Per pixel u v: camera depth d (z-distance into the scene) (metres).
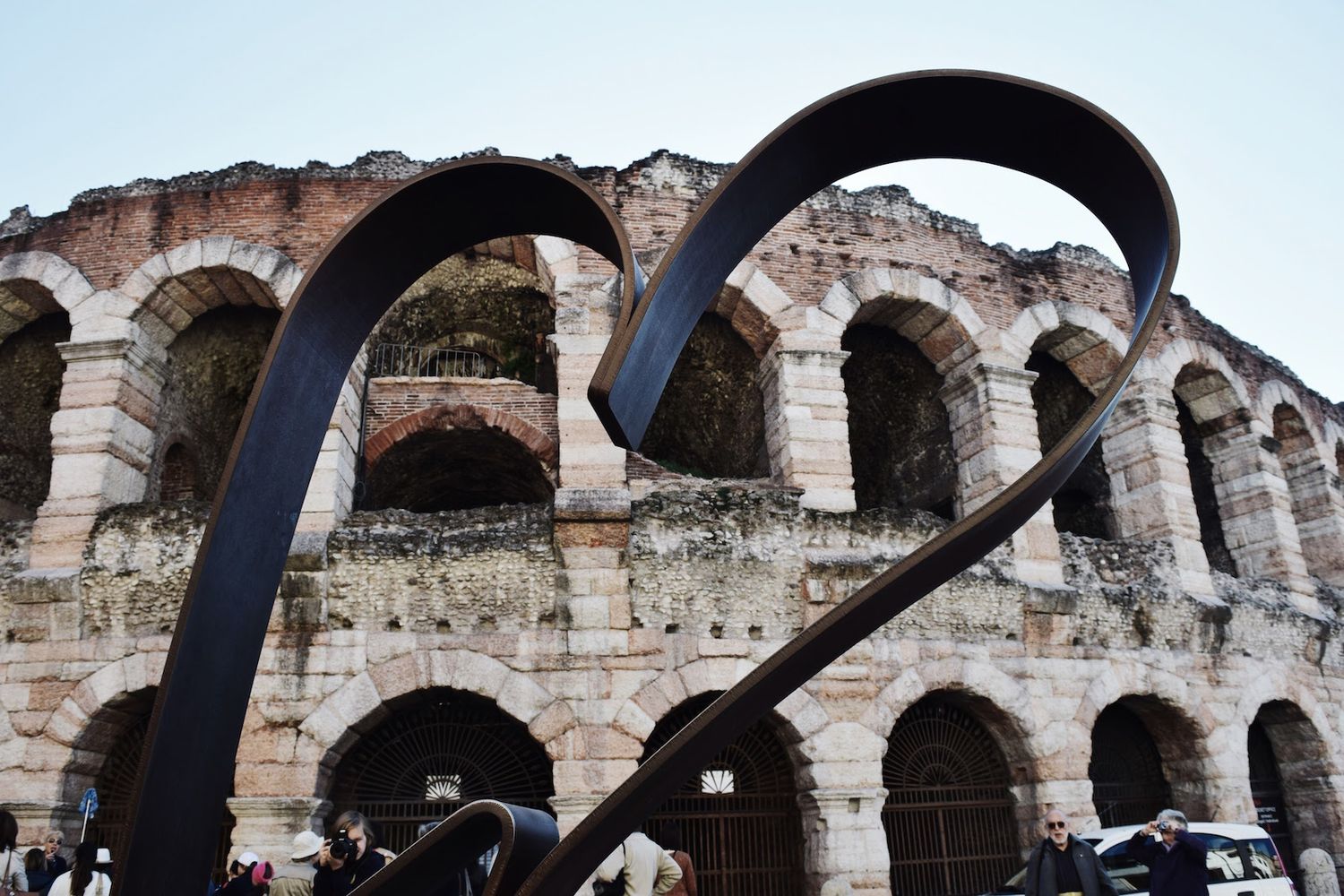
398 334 24.36
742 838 17.25
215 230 19.38
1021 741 18.41
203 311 19.97
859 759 16.95
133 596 16.80
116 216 19.50
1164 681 19.95
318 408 6.50
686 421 26.31
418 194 6.56
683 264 6.18
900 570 5.40
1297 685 21.88
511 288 24.14
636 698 16.48
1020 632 18.89
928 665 17.97
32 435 22.94
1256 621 21.67
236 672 5.73
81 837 16.25
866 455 26.58
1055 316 21.95
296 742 15.87
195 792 5.42
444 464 24.31
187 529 17.09
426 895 5.43
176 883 5.29
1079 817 18.11
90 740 16.45
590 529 17.16
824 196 21.12
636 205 20.36
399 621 16.62
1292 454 26.80
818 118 6.70
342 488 18.05
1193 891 10.64
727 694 5.23
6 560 17.44
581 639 16.64
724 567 17.47
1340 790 21.70
